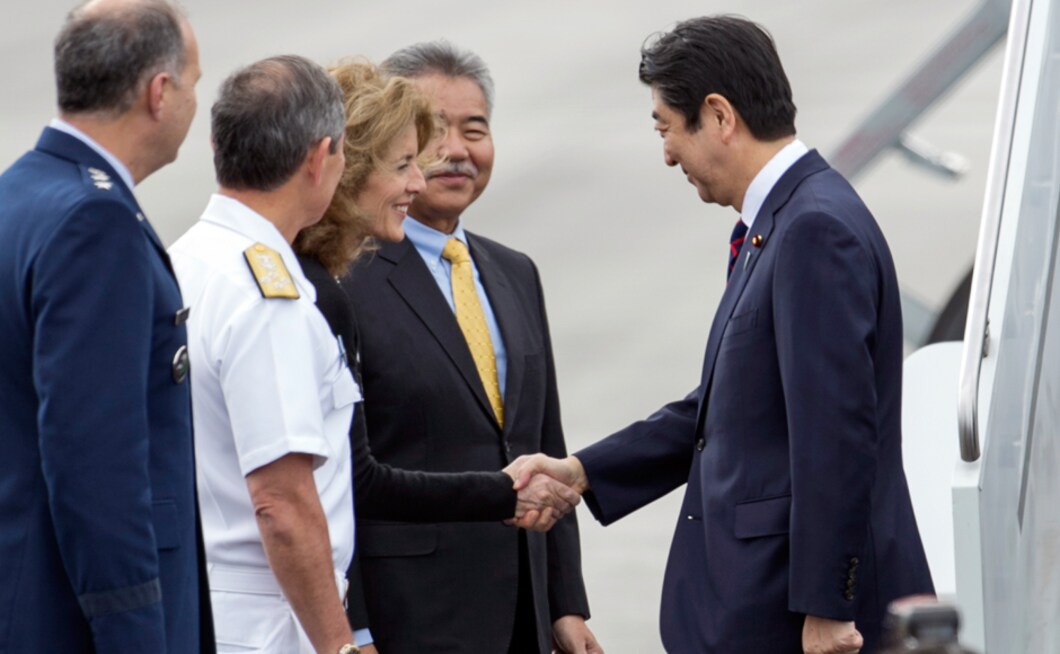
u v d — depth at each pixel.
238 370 10.80
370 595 12.99
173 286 10.04
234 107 11.15
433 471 13.20
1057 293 13.56
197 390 10.98
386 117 12.09
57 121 10.03
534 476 13.54
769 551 12.31
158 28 9.97
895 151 24.67
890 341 12.40
